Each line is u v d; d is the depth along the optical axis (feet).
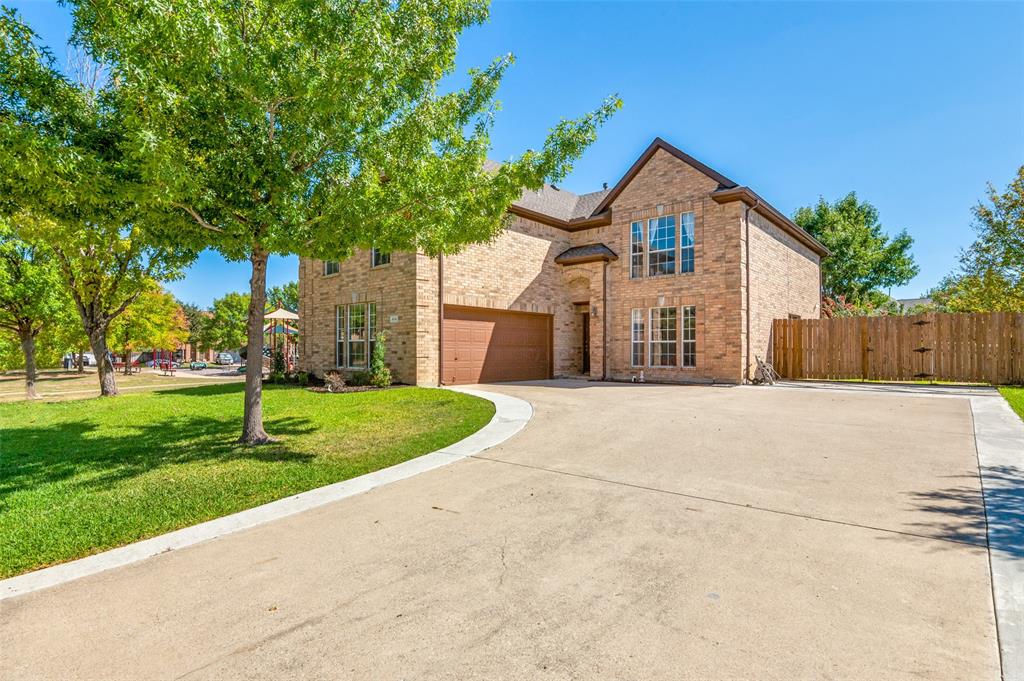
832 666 7.36
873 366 53.26
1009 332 46.96
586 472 18.51
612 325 61.67
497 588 10.09
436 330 51.08
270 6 19.61
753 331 54.39
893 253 109.50
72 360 170.91
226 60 16.93
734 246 52.34
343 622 8.95
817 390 45.55
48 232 41.39
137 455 22.27
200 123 19.21
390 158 23.11
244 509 15.34
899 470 17.92
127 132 16.99
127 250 49.67
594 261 61.62
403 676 7.38
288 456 21.76
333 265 60.34
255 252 24.00
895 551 11.39
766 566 10.78
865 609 8.96
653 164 58.80
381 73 19.95
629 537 12.54
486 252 55.93
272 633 8.62
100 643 8.41
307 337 63.46
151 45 16.63
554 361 63.82
